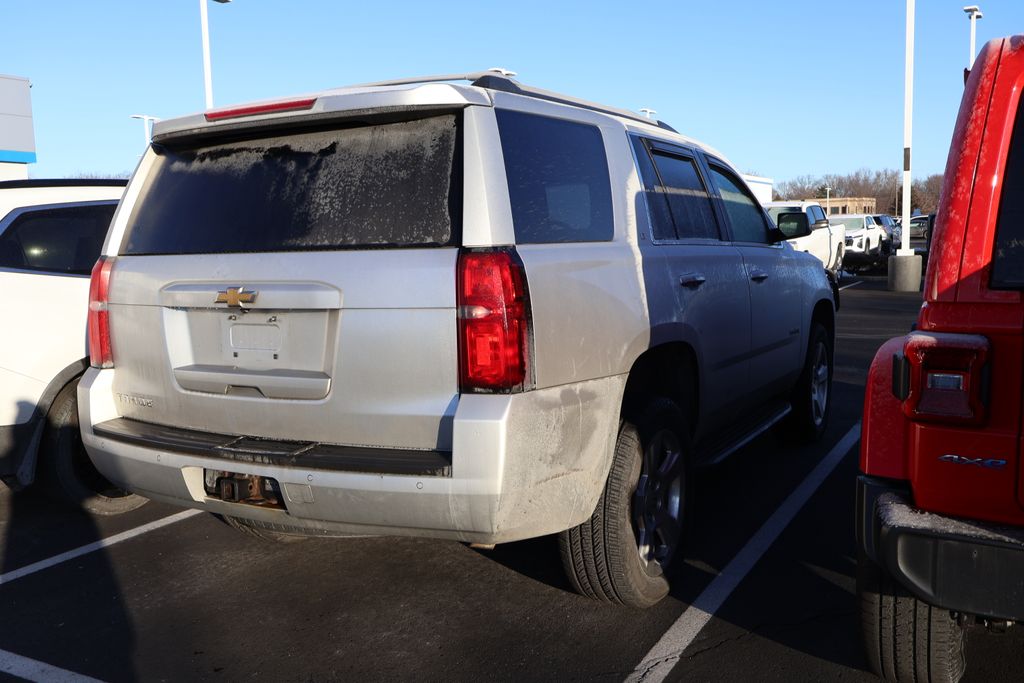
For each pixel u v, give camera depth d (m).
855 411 7.58
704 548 4.45
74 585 4.16
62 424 4.83
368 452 2.97
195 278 3.33
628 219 3.78
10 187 5.02
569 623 3.66
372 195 3.09
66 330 4.82
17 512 5.25
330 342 3.04
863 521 2.67
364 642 3.54
